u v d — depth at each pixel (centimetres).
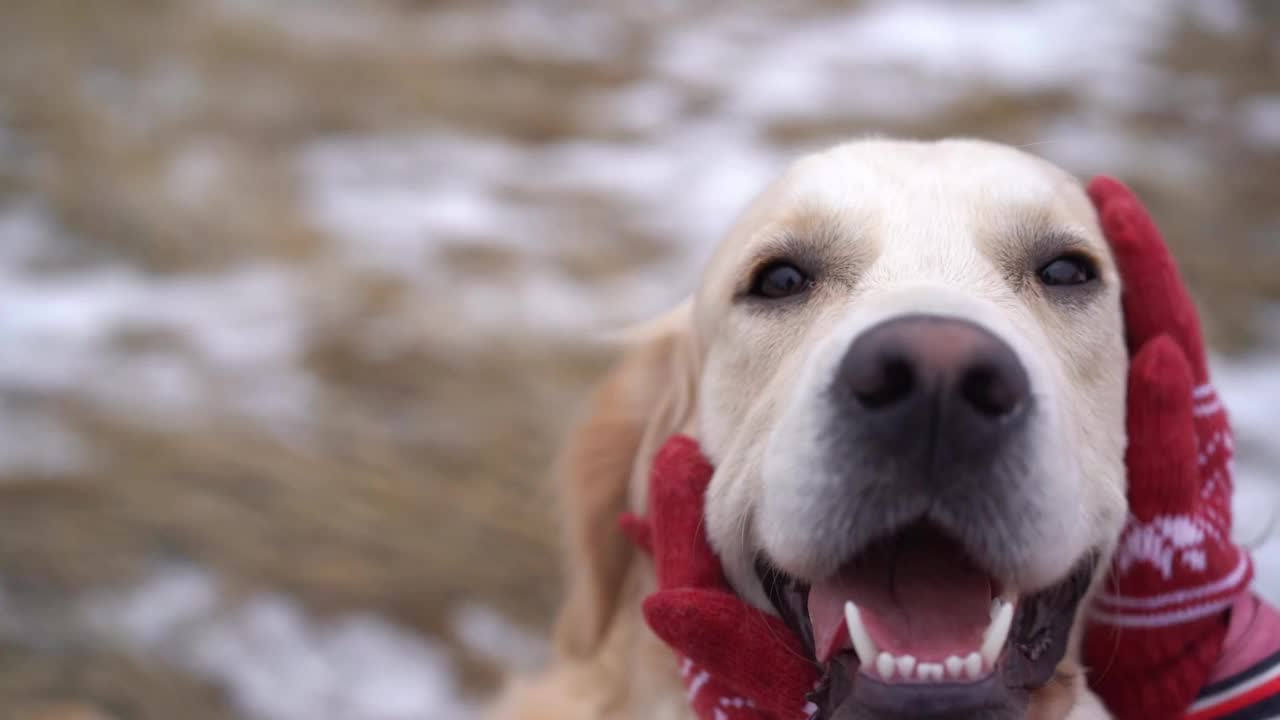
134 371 175
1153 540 71
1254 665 72
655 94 270
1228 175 220
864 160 75
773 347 72
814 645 68
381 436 159
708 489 73
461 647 127
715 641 68
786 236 73
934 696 63
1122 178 216
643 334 85
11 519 142
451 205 226
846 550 65
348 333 184
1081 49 276
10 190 232
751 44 292
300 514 144
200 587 134
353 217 223
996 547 64
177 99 278
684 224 214
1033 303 71
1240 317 177
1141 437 71
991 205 72
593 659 81
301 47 307
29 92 278
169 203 229
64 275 205
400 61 295
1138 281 74
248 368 175
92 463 152
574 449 83
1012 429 63
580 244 209
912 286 68
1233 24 290
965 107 247
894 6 305
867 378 63
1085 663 73
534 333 183
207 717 118
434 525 143
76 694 120
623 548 82
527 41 305
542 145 251
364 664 125
